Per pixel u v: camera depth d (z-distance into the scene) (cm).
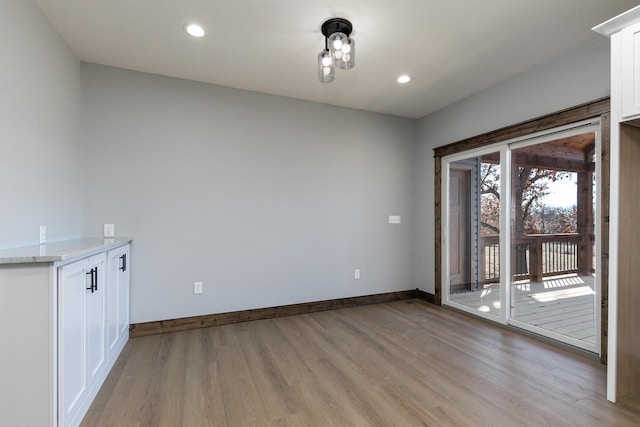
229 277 332
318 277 378
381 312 373
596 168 248
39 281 144
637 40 178
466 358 248
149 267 301
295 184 365
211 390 202
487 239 345
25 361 143
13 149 177
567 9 210
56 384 147
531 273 301
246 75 307
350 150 397
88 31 234
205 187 322
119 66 290
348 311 378
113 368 231
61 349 149
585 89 253
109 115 288
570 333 267
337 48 209
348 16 217
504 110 320
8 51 172
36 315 143
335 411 180
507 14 215
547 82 281
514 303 318
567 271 269
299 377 219
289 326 324
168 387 206
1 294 141
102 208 286
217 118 328
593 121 247
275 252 354
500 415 176
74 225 266
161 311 305
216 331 309
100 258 205
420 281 437
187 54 268
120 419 173
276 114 356
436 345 274
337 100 374
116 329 245
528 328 301
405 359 246
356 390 202
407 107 396
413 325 327
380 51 264
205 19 220
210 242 324
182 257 313
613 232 191
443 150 393
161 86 306
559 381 212
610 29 189
